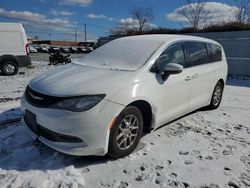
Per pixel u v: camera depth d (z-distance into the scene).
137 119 3.70
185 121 5.29
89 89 3.30
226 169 3.48
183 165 3.54
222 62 6.19
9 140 4.05
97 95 3.26
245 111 6.32
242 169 3.50
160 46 4.31
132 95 3.50
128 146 3.65
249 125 5.28
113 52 4.56
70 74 3.85
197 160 3.69
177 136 4.48
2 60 12.38
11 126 4.67
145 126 4.09
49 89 3.44
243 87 10.12
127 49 4.48
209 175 3.33
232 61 14.34
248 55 13.64
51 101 3.30
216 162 3.65
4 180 3.03
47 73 4.14
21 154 3.62
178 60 4.60
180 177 3.26
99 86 3.37
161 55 4.22
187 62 4.83
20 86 9.25
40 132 3.47
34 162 3.43
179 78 4.45
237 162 3.68
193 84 4.89
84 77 3.65
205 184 3.13
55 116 3.19
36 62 20.50
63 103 3.22
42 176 3.12
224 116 5.79
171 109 4.39
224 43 14.55
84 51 45.53
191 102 5.00
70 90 3.31
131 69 3.89
